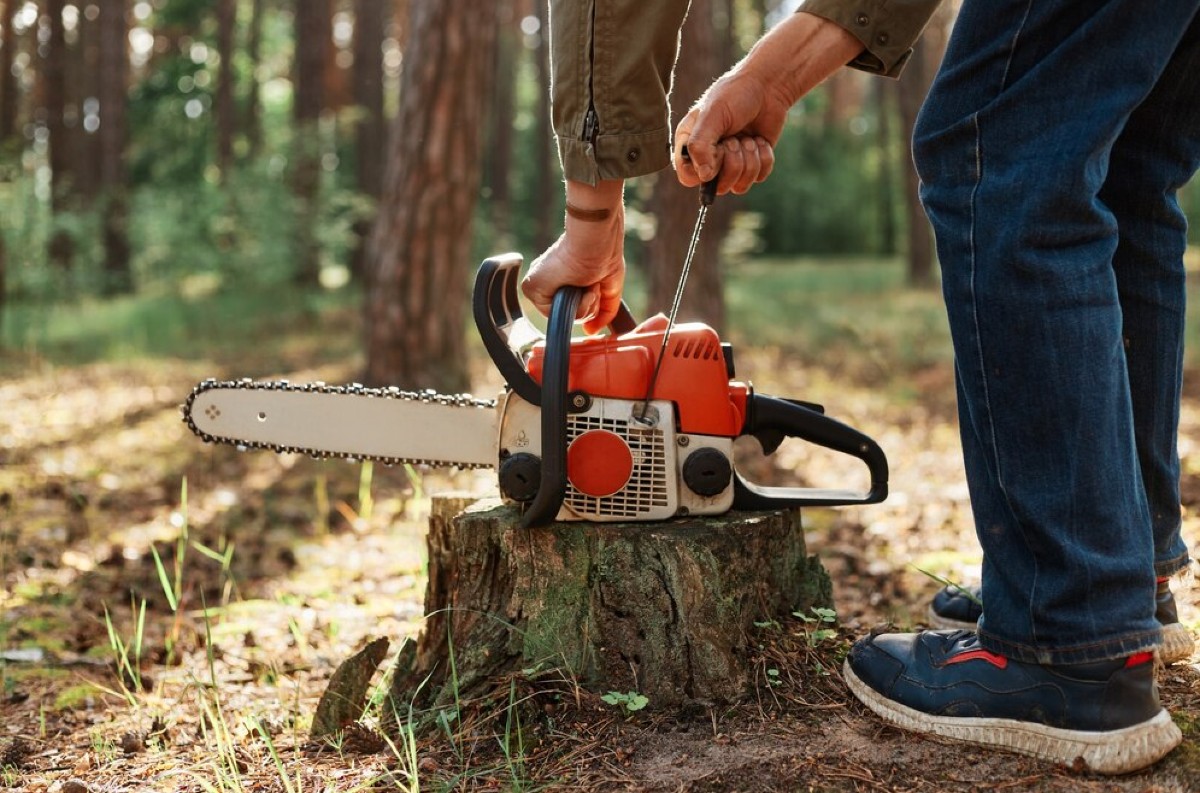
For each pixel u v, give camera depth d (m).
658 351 1.85
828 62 1.50
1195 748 1.53
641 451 1.85
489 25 6.33
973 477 1.53
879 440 5.81
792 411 1.89
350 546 3.81
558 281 1.73
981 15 1.41
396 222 6.35
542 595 1.93
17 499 4.46
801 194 30.05
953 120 1.44
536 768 1.71
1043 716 1.50
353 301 13.16
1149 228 1.65
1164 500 1.74
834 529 4.00
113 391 7.43
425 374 6.40
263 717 2.20
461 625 2.04
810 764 1.58
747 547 1.89
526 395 1.82
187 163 20.50
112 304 12.96
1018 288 1.38
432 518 2.14
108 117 15.87
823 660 1.90
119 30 15.91
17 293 12.62
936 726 1.60
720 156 1.53
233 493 4.62
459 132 6.30
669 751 1.69
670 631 1.84
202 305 12.24
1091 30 1.34
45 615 3.06
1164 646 1.78
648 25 1.50
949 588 2.11
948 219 1.45
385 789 1.71
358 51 15.72
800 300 14.58
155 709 2.31
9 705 2.40
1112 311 1.41
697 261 8.03
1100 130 1.35
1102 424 1.39
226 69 16.98
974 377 1.45
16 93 16.81
